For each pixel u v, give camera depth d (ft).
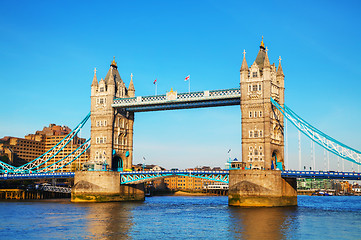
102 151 499.10
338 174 384.88
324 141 396.16
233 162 422.00
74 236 227.81
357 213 350.84
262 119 421.59
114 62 531.50
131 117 538.06
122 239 218.79
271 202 392.68
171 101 471.62
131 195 517.55
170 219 300.20
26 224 272.72
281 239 219.41
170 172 461.78
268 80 423.23
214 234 233.14
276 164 447.83
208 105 465.88
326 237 225.35
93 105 512.63
